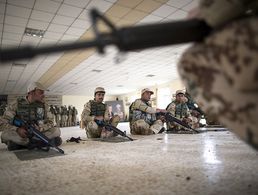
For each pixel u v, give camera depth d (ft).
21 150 10.79
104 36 2.12
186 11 18.49
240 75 2.02
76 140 13.50
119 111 73.00
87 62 31.91
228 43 2.08
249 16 2.23
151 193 3.98
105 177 5.17
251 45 1.95
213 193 3.80
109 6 17.20
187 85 2.66
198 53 2.33
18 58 1.96
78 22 19.43
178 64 2.63
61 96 73.05
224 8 2.23
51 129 11.57
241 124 2.21
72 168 6.26
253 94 2.03
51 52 2.06
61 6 16.76
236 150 8.22
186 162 6.44
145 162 6.69
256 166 5.58
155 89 57.62
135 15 18.86
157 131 17.49
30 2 16.06
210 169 5.49
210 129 18.93
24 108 11.42
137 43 2.17
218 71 2.19
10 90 55.67
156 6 17.58
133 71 38.96
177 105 19.25
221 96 2.24
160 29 2.20
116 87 59.98
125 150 9.26
